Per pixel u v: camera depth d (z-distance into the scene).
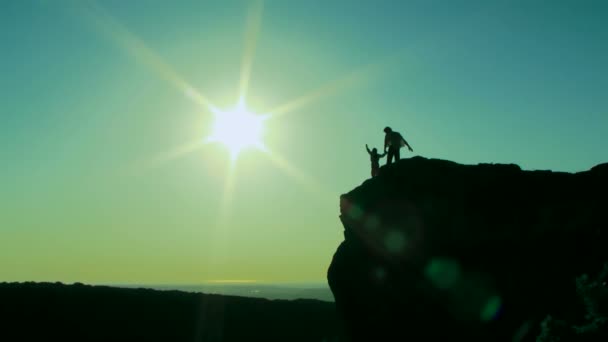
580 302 17.61
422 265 22.38
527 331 18.48
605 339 13.20
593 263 19.23
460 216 22.84
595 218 20.89
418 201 24.02
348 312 24.31
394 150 28.23
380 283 23.45
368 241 24.98
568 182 23.45
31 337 35.28
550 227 21.27
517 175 24.17
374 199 25.69
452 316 20.77
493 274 20.52
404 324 21.72
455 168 25.02
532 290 19.41
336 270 25.70
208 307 47.56
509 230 21.73
